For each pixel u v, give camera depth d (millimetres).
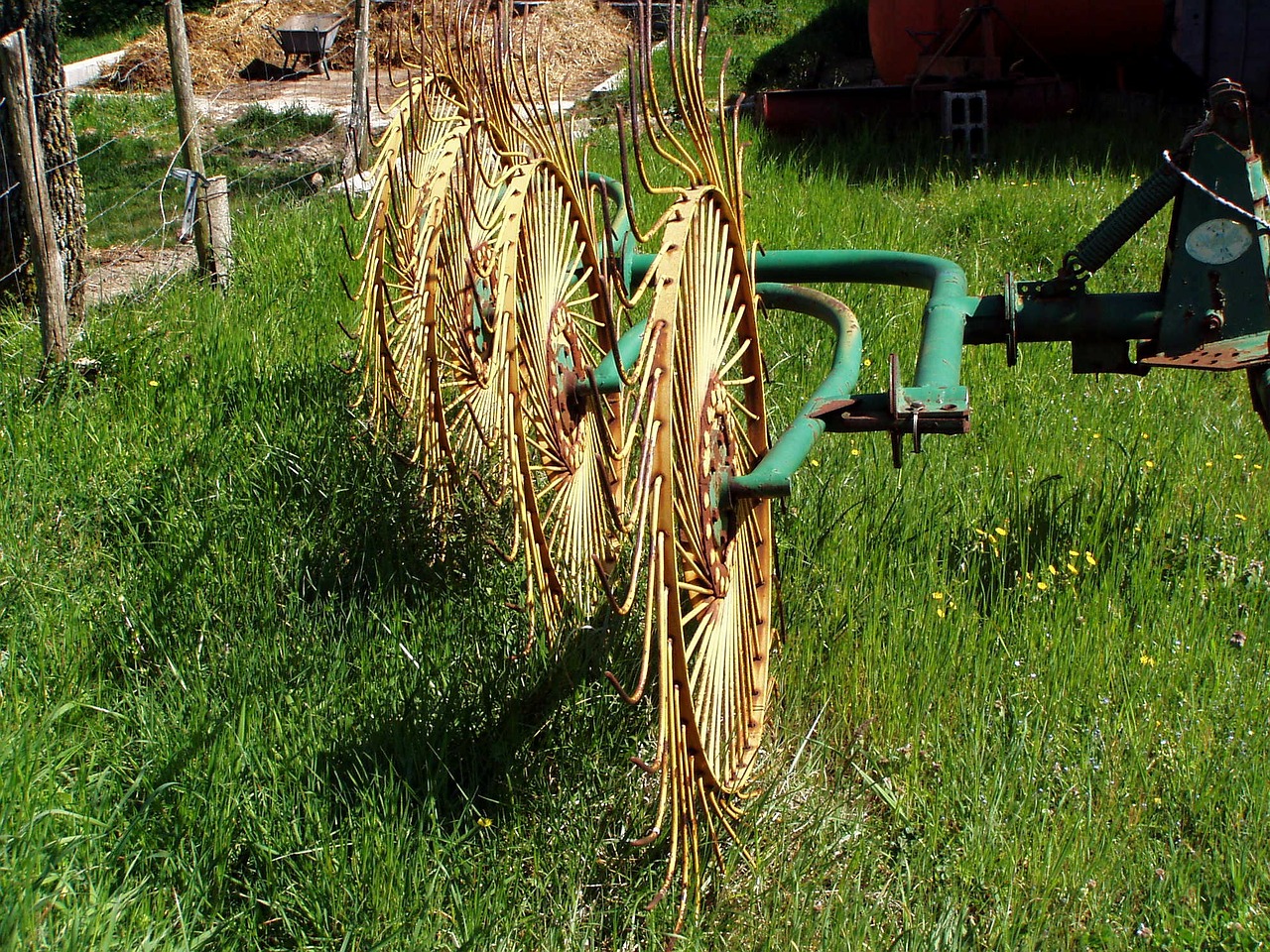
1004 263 8094
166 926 2816
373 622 4195
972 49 12172
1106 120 11414
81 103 14734
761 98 12281
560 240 4488
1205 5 12133
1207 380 6355
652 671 4020
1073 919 3146
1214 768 3574
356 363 5359
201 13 21047
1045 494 5051
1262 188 4105
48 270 5891
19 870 2762
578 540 4508
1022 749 3648
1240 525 4938
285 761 3443
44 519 4719
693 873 3264
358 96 9484
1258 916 3082
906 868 3312
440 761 3475
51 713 3414
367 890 3027
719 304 3422
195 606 4156
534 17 17391
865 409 3611
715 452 3420
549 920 3082
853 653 4102
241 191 10945
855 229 8281
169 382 5887
